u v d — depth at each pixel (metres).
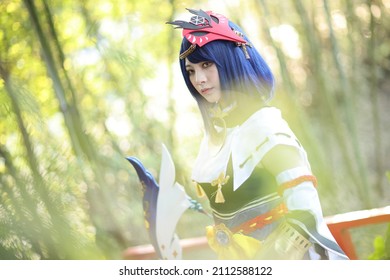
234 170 1.66
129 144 3.76
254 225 1.67
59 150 2.67
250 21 4.54
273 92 1.76
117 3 3.57
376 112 4.82
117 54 3.24
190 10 1.72
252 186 1.66
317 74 4.31
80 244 2.21
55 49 2.90
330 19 4.33
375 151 5.05
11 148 2.49
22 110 2.43
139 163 1.90
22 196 2.18
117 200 3.35
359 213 2.22
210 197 1.78
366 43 4.96
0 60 2.76
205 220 3.79
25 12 2.94
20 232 2.09
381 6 4.88
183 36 1.71
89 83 3.47
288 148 1.63
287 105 3.96
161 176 1.89
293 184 1.60
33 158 2.33
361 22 4.97
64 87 2.87
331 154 4.36
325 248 1.56
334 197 4.00
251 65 1.70
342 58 5.04
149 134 3.88
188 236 3.67
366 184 4.14
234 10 4.35
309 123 4.26
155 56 4.07
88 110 3.49
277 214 1.66
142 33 3.90
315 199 1.61
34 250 2.10
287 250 1.59
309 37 4.28
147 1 3.91
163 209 1.88
